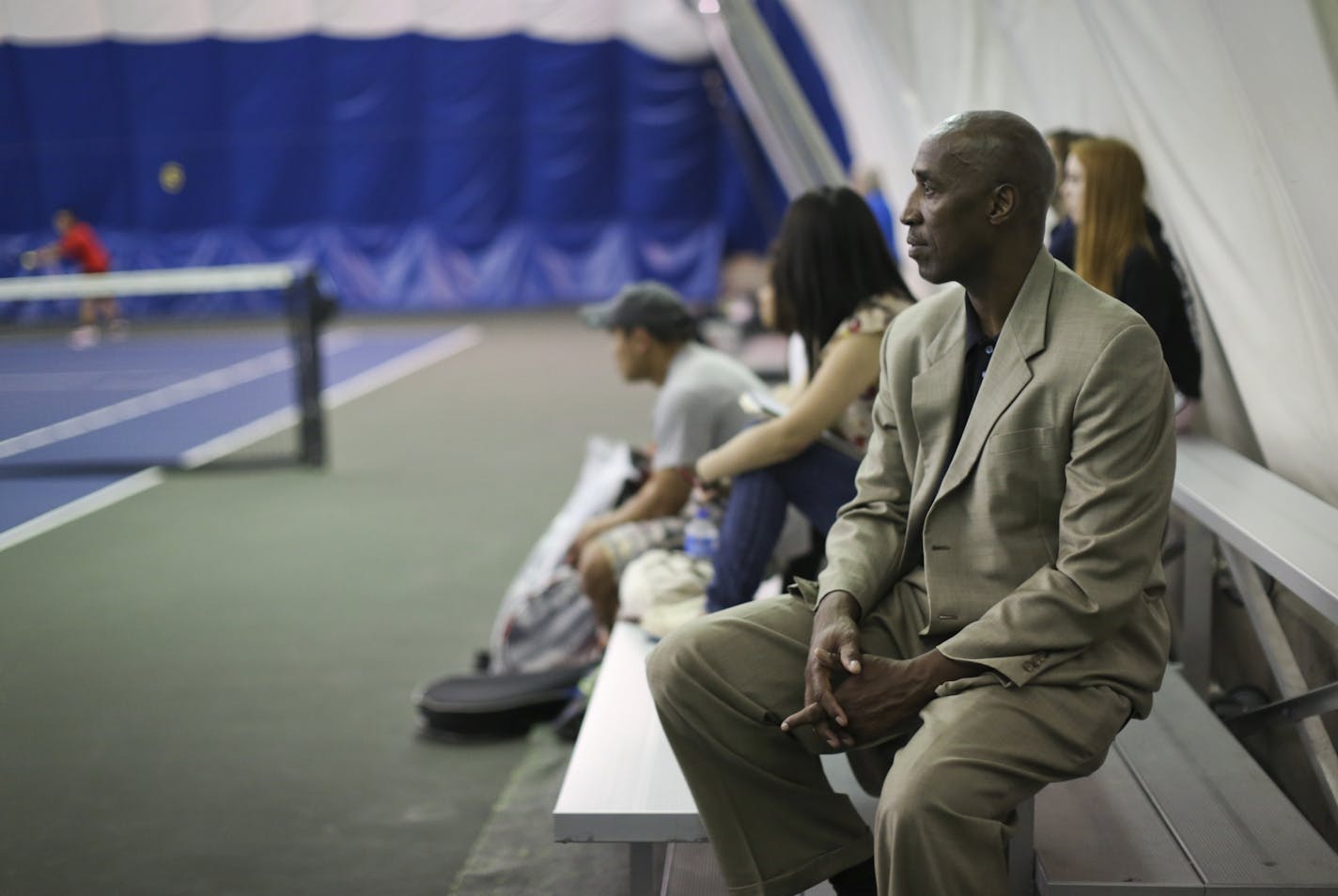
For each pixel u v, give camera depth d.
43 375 20.61
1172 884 3.28
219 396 17.77
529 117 30.02
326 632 7.54
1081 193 5.21
